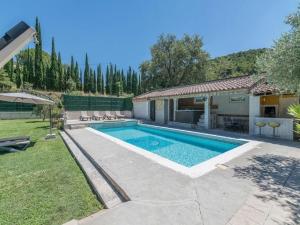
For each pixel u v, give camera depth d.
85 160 6.19
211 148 9.99
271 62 6.10
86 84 50.62
